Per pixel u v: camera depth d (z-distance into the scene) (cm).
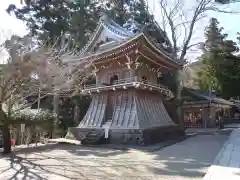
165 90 1977
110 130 1633
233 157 987
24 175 741
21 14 2355
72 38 2312
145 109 1739
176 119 2545
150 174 737
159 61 1869
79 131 1816
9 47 1034
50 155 1130
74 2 2486
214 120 3394
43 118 1873
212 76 4050
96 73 1945
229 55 4081
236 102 4484
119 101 1766
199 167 827
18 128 1589
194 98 3344
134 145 1443
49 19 2416
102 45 1838
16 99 1234
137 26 2759
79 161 972
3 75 1016
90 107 1938
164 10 2728
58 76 1195
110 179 683
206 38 3831
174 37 2662
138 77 1725
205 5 2555
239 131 2275
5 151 1210
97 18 2608
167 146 1421
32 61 1066
